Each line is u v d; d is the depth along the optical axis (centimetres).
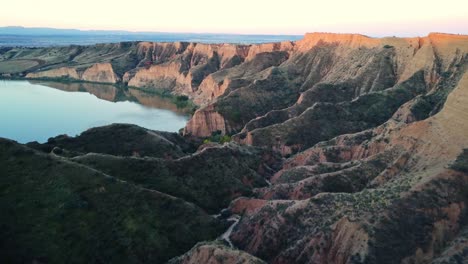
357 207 5272
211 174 7538
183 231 5875
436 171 5681
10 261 4753
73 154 7900
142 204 6000
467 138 6034
